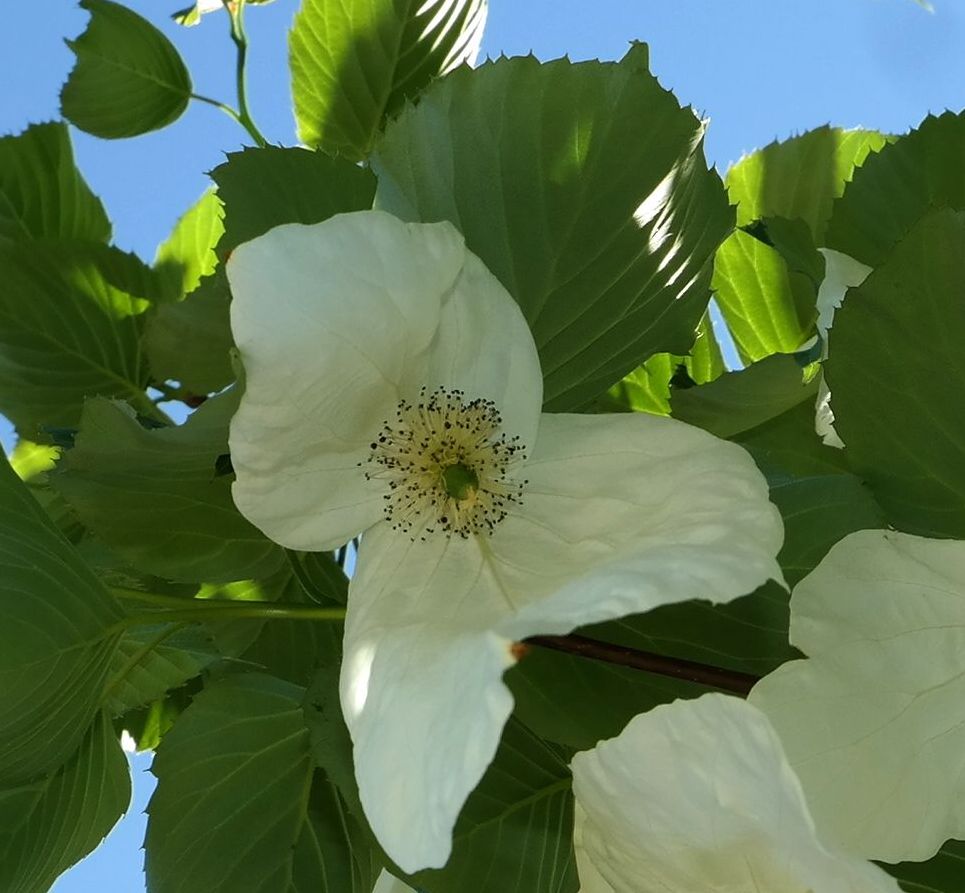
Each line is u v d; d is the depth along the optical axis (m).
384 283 0.19
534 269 0.25
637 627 0.24
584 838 0.21
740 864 0.18
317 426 0.20
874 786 0.20
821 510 0.24
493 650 0.17
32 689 0.22
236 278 0.19
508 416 0.21
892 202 0.30
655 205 0.25
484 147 0.25
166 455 0.23
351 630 0.20
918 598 0.21
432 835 0.16
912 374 0.23
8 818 0.25
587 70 0.24
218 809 0.26
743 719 0.17
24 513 0.24
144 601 0.26
